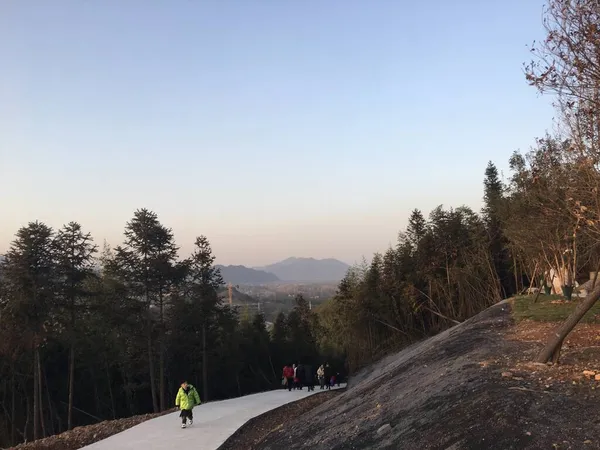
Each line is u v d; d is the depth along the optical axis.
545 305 18.88
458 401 7.71
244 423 16.53
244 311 46.97
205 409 20.22
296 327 45.53
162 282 32.50
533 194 17.84
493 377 8.34
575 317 8.39
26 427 29.62
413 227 36.84
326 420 11.77
